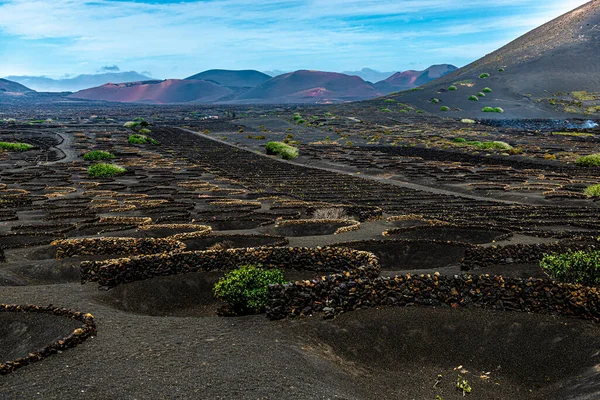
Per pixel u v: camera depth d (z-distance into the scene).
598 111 160.00
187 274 19.83
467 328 14.85
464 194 52.22
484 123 153.25
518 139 114.75
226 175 65.00
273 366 11.76
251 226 33.81
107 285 18.14
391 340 14.42
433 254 25.11
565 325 14.45
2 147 91.00
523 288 15.58
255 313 15.92
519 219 35.38
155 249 23.97
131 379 10.86
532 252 22.34
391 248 25.64
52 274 21.50
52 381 10.81
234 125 159.50
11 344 13.83
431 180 60.31
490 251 22.25
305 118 168.25
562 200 46.00
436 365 13.86
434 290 15.94
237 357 12.16
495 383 13.18
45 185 52.59
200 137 125.62
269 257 20.92
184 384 10.67
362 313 15.27
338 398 10.91
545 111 163.50
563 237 28.52
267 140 117.38
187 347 12.77
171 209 39.31
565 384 12.56
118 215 36.88
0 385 10.71
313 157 85.12
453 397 12.57
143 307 17.84
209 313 17.94
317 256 20.94
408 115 168.88
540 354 13.76
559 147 98.44
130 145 104.44
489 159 81.94
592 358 13.06
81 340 12.95
